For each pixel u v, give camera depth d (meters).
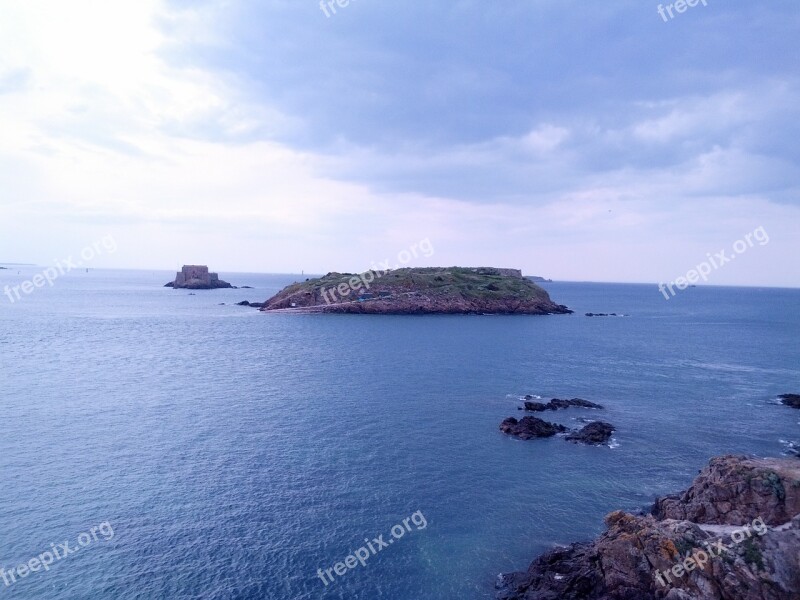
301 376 73.69
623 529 26.70
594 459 43.59
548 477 39.69
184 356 89.56
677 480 39.69
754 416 57.84
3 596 24.20
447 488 37.25
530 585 25.70
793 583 22.91
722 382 76.81
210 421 50.75
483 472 40.28
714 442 48.59
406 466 40.88
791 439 50.03
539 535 31.42
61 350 92.75
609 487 38.16
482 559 28.81
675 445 47.53
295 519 32.09
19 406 54.56
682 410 59.78
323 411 55.25
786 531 24.72
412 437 47.72
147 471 38.19
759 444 48.34
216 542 29.16
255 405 57.16
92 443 43.69
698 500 30.59
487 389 67.81
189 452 42.22
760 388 73.19
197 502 33.66
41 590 24.69
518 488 37.62
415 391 65.56
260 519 31.86
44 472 37.47
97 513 31.80
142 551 28.00
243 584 25.66
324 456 42.31
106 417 51.25
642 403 62.66
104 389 63.53
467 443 46.62
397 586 26.17
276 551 28.61
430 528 31.80
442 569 27.73
